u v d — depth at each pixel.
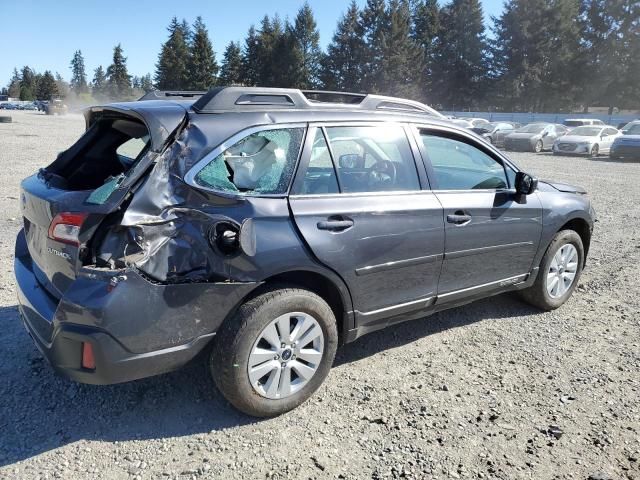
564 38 67.38
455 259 4.02
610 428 3.25
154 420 3.16
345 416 3.28
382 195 3.62
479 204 4.14
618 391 3.67
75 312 2.68
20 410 3.20
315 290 3.44
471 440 3.09
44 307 2.98
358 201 3.47
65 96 131.75
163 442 2.97
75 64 141.38
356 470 2.81
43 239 3.10
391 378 3.75
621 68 66.38
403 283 3.73
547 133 28.44
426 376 3.80
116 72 111.31
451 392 3.59
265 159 3.19
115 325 2.67
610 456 2.99
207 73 84.50
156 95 3.82
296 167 3.27
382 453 2.95
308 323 3.24
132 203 2.75
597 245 7.75
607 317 4.99
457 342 4.38
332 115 3.53
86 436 3.00
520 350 4.26
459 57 74.62
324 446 2.99
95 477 2.69
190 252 2.87
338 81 78.94
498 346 4.32
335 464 2.85
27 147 17.77
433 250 3.85
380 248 3.52
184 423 3.14
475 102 74.19
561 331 4.64
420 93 76.69
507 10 69.44
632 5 65.69
